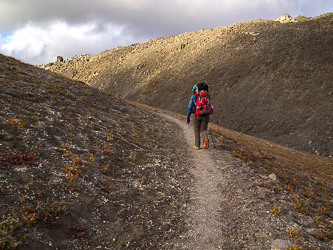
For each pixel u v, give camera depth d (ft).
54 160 19.02
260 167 34.30
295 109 297.33
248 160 36.60
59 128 26.37
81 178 18.03
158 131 49.24
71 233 12.28
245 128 300.81
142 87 561.02
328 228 17.40
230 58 459.32
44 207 13.10
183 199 20.40
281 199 21.71
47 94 37.96
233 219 17.26
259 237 14.89
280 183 27.45
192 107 34.60
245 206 19.33
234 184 24.17
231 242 14.37
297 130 269.85
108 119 41.50
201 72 469.57
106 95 65.92
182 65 542.98
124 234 13.73
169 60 622.95
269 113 306.14
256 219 17.22
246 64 417.28
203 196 21.24
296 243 14.05
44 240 10.86
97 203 15.90
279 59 381.40
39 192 13.98
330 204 26.43
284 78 346.95
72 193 15.66
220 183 24.34
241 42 492.13
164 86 510.58
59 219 12.71
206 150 38.24
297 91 319.06
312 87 314.55
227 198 20.84
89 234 12.72
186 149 38.37
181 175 26.30
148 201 18.71
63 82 53.62
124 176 21.94
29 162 16.70
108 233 13.39
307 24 452.76
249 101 339.36
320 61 343.26
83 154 22.66
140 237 13.84
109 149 26.86
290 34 440.45
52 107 32.96
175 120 85.66
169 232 15.07
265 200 20.65
